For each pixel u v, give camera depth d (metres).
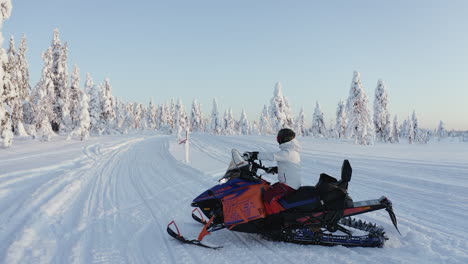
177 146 23.52
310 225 4.07
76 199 6.63
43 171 10.10
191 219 5.28
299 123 74.44
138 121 94.44
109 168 11.62
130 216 5.41
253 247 4.03
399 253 3.67
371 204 3.93
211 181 8.75
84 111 33.75
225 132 85.88
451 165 11.57
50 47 39.25
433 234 4.29
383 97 46.00
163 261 3.57
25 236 4.14
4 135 19.91
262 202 4.18
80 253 3.76
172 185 8.30
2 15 19.66
